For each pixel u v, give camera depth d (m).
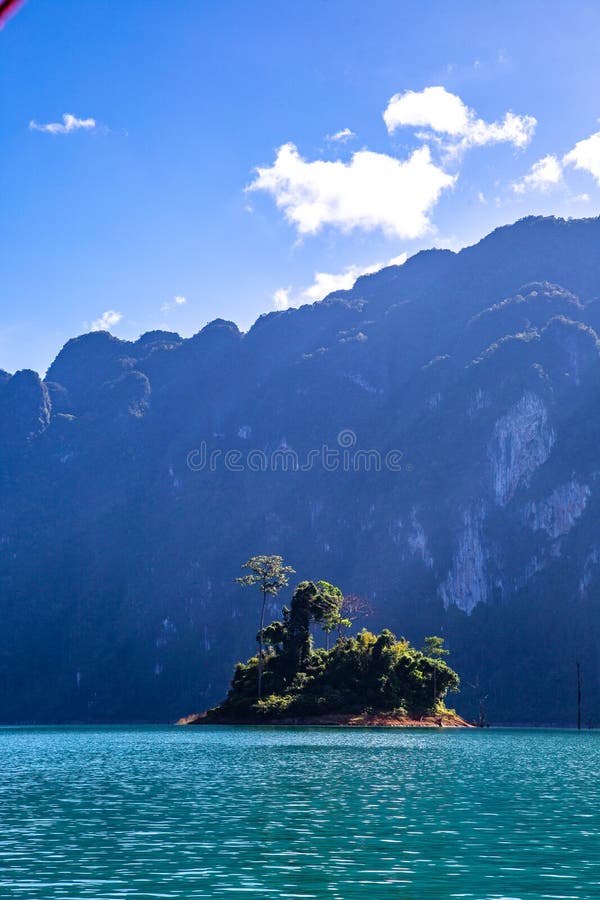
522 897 23.12
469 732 133.50
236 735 108.69
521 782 50.50
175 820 35.41
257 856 28.23
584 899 22.92
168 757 70.00
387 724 137.00
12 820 35.53
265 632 147.00
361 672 144.25
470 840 31.06
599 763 66.69
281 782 49.72
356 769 57.94
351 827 33.69
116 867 26.64
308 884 24.48
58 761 67.44
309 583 148.38
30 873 25.84
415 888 24.05
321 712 137.75
